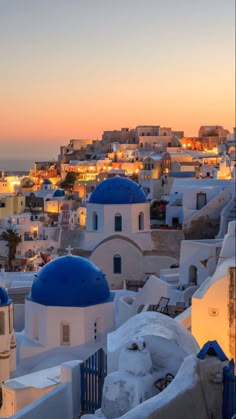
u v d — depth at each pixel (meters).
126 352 14.43
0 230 71.44
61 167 130.38
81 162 122.06
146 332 15.58
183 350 15.30
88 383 16.59
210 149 140.38
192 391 12.61
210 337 20.70
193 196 48.50
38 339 30.03
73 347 29.23
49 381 21.48
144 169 104.12
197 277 32.00
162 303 30.61
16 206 91.50
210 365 13.31
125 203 46.34
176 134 153.62
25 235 70.50
